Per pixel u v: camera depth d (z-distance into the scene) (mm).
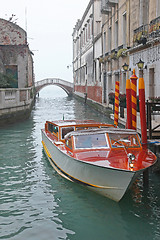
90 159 6273
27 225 5359
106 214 5738
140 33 13750
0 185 7340
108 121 18109
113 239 4879
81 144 6992
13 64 25062
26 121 19516
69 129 8586
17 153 10547
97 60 29859
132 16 16422
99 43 28484
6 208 6047
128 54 17297
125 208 5949
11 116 18219
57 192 6844
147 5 14711
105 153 6570
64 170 7438
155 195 6547
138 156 6426
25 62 25172
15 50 24984
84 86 41750
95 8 31531
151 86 13773
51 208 6035
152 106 8977
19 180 7688
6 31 24828
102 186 6086
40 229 5223
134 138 7145
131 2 16578
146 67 13828
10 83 22953
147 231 5117
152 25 12953
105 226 5301
